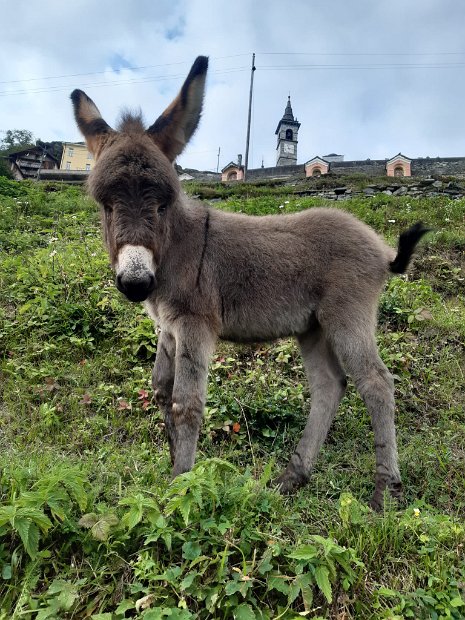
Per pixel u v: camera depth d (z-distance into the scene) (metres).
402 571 0.81
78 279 1.91
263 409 1.32
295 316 1.15
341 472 1.15
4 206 3.34
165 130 1.04
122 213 0.91
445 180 4.68
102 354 1.59
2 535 0.79
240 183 5.81
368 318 1.12
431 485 1.07
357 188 4.39
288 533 0.85
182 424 1.00
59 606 0.71
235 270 1.13
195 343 1.05
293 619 0.69
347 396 1.46
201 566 0.75
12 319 1.75
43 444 1.19
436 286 2.24
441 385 1.51
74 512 0.85
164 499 0.82
